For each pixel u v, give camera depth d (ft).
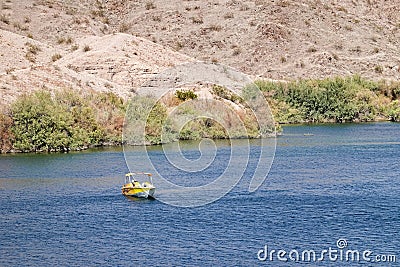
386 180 402.72
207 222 312.29
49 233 298.97
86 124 528.22
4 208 338.95
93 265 260.62
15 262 266.16
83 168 433.89
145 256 268.62
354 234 293.84
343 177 410.31
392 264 259.39
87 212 330.54
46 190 373.61
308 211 330.54
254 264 258.78
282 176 413.39
